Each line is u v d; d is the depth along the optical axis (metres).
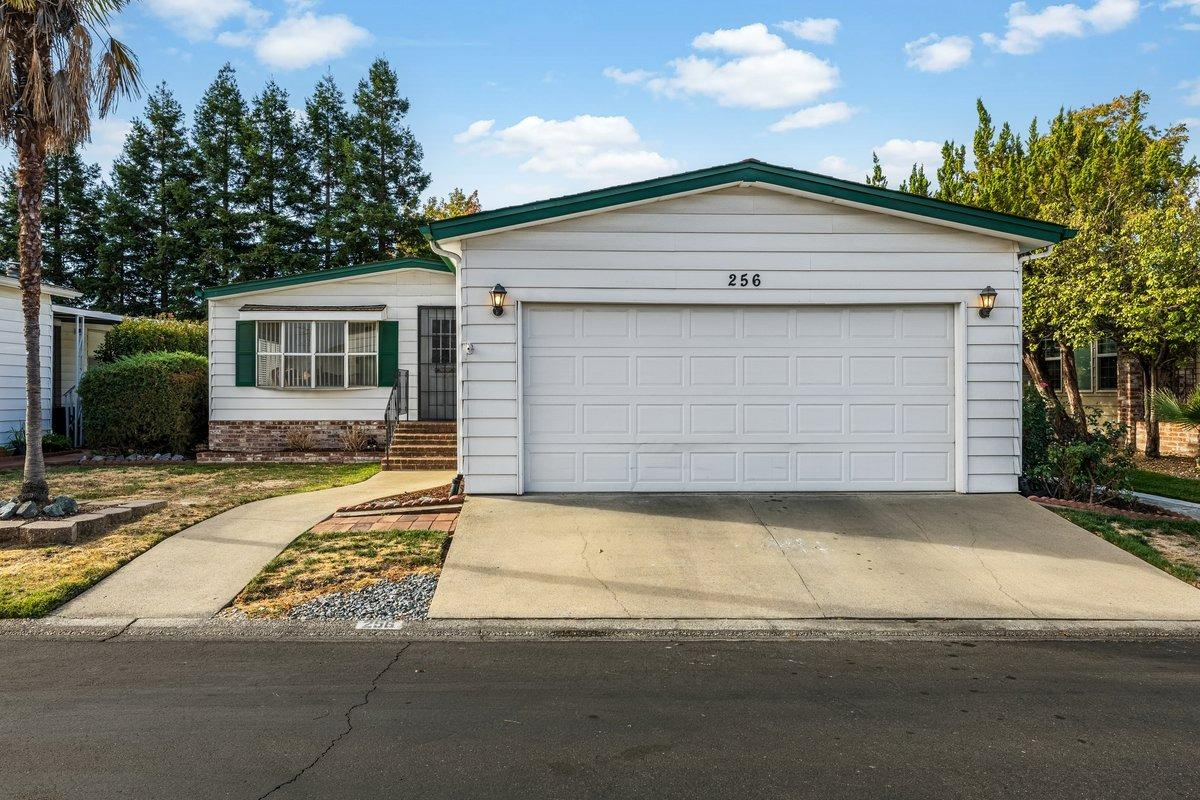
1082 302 13.67
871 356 9.48
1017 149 15.70
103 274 31.41
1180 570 7.04
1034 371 16.11
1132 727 4.10
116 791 3.32
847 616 6.06
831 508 8.77
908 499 9.15
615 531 7.98
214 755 3.68
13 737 3.87
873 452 9.48
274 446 15.48
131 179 31.17
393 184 30.84
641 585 6.65
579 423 9.39
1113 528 8.18
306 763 3.60
